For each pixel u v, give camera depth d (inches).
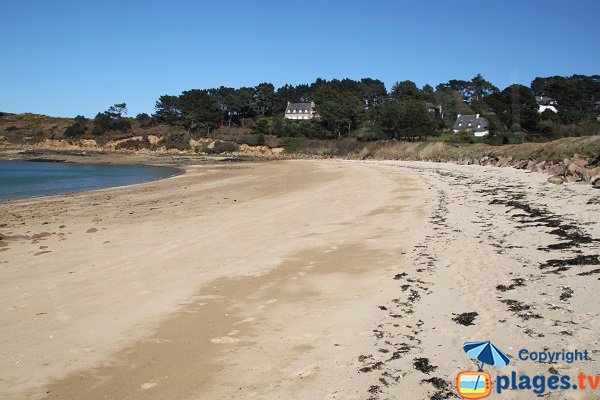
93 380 219.6
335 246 473.1
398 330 259.0
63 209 866.8
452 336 242.7
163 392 206.2
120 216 757.3
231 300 326.6
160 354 244.5
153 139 4003.4
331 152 3206.2
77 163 2787.9
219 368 226.7
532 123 2460.6
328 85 5285.4
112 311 312.5
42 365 237.0
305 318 288.0
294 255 444.1
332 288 343.9
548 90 3329.2
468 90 4591.5
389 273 372.2
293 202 823.1
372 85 5152.6
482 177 1035.9
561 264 339.0
